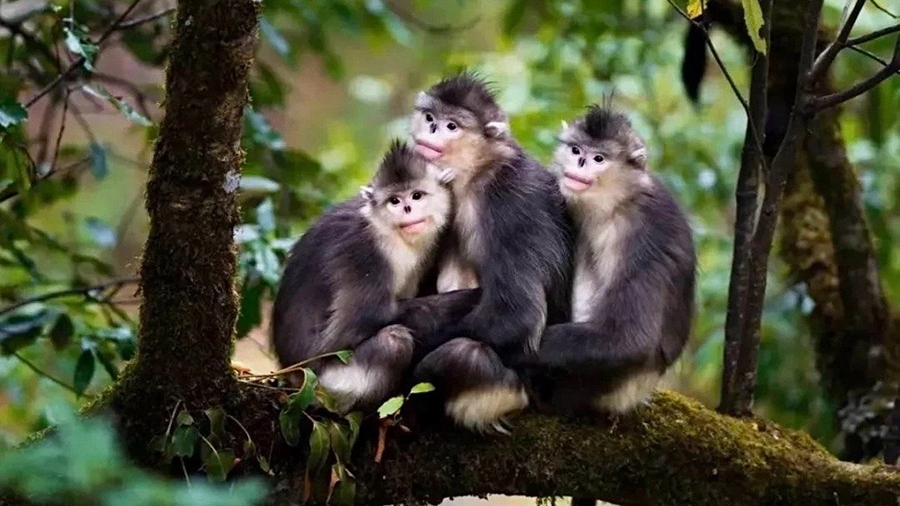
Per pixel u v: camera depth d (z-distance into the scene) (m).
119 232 14.70
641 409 9.18
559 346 9.09
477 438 8.91
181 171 7.69
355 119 24.75
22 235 11.86
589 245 9.75
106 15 13.09
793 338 13.38
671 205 9.72
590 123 9.77
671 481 9.03
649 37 16.58
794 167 13.04
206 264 7.92
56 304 11.74
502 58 18.27
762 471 9.04
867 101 15.08
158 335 8.07
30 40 12.46
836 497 8.96
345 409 8.75
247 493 5.24
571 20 15.98
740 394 9.82
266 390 8.52
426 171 9.51
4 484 5.96
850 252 12.44
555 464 8.95
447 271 9.86
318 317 9.23
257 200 12.94
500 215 9.52
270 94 13.58
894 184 15.88
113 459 4.98
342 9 15.41
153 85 13.44
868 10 15.22
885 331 12.48
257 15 7.43
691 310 9.59
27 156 10.80
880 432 11.68
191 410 8.22
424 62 20.34
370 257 9.27
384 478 8.77
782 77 11.59
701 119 17.11
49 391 12.89
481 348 8.91
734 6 11.55
